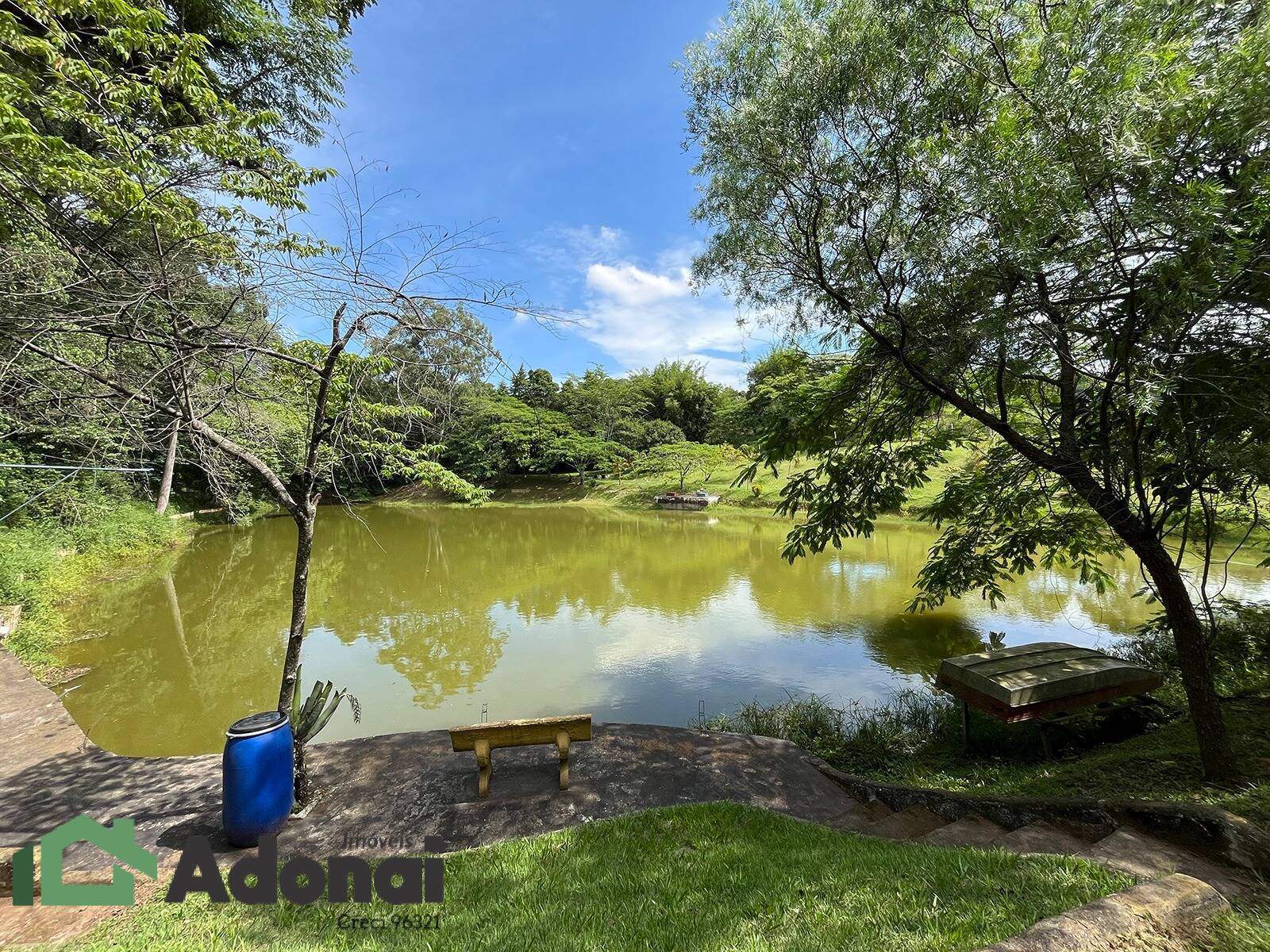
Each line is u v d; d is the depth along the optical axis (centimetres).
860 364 464
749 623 1029
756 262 416
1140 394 281
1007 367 362
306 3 702
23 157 289
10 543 1046
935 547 681
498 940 234
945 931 199
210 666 846
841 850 296
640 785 400
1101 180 270
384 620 1094
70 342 405
